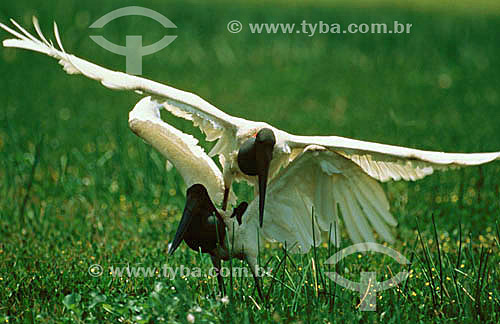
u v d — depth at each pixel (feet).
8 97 88.84
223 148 37.24
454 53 116.78
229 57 114.73
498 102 91.35
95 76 32.83
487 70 109.29
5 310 34.35
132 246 45.32
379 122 79.20
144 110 37.70
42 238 46.50
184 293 31.53
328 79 105.19
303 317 32.78
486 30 125.08
